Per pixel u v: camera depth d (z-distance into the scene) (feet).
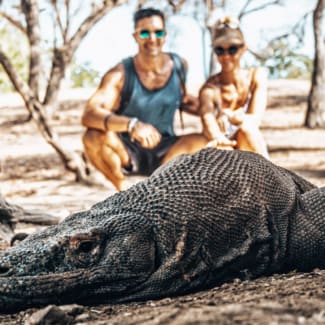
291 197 4.55
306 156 15.96
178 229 4.04
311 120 19.16
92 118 9.57
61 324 3.44
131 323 3.22
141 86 9.86
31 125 19.39
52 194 12.80
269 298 3.43
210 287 4.14
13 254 3.76
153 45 9.77
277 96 22.91
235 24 9.27
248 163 4.51
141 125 9.09
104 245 3.86
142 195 4.17
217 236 4.16
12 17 25.20
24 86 14.01
